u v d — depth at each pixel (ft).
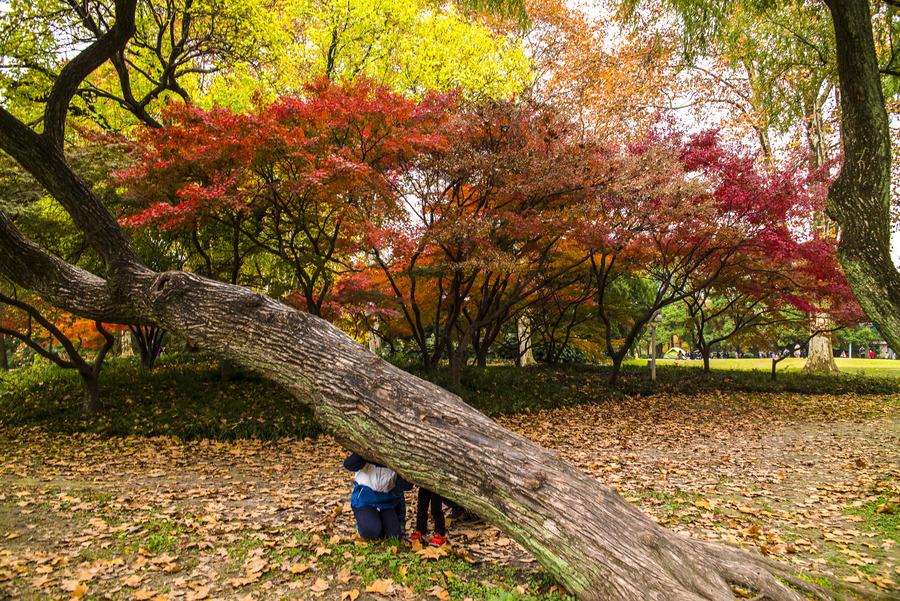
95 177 33.19
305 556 13.79
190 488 21.66
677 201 35.70
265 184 30.63
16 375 45.96
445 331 42.32
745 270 49.11
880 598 12.20
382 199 32.76
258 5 49.49
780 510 19.21
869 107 16.52
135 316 16.66
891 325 15.69
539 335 72.64
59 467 25.38
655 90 71.15
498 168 33.91
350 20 53.88
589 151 33.99
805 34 51.57
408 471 13.03
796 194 39.81
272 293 40.78
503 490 11.86
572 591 11.21
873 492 21.30
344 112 31.07
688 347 166.81
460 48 56.65
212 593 11.64
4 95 44.98
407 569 12.76
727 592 10.93
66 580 12.00
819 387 59.57
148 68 53.21
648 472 24.52
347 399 13.47
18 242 16.99
